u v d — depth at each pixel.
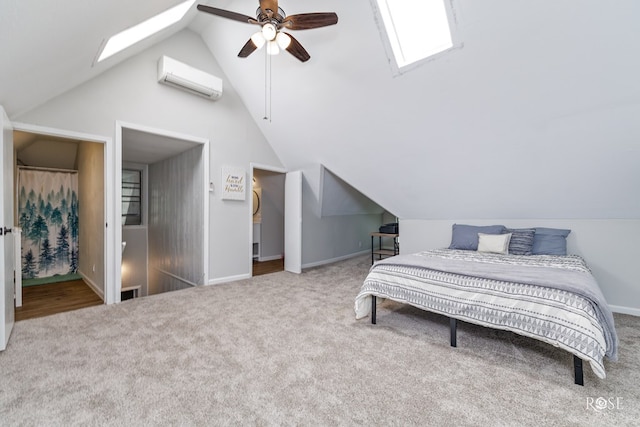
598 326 1.57
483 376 1.71
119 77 3.05
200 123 3.77
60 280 4.37
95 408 1.38
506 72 2.26
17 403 1.41
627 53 1.83
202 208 3.90
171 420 1.31
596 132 2.34
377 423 1.31
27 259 4.48
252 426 1.28
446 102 2.70
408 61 2.57
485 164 3.11
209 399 1.46
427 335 2.29
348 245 6.37
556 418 1.35
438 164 3.40
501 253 3.17
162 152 4.41
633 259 2.91
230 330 2.33
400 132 3.24
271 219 6.38
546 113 2.39
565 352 2.01
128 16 1.88
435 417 1.35
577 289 1.68
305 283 3.98
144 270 5.11
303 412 1.38
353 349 2.03
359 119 3.37
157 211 5.27
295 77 3.35
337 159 4.18
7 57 1.43
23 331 2.27
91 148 3.89
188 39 3.67
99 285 3.57
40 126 2.55
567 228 3.28
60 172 4.74
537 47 2.03
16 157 4.18
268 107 4.03
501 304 1.89
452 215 4.17
